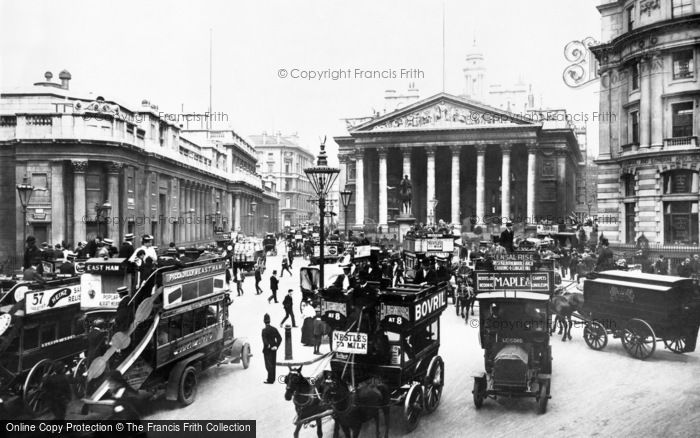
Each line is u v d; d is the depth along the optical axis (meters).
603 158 50.38
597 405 16.94
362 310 15.02
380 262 27.81
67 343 17.61
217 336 20.16
